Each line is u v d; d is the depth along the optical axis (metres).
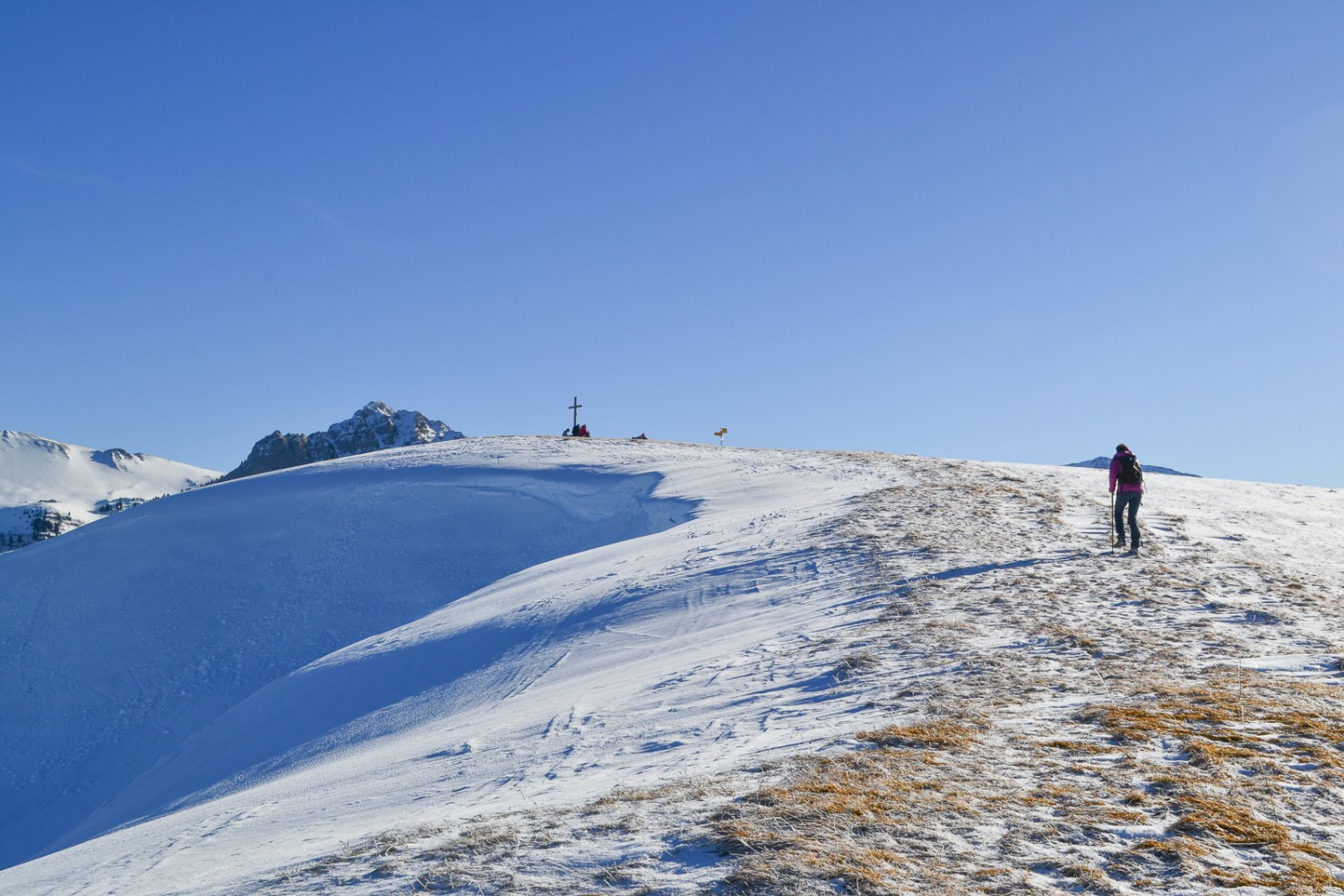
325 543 41.16
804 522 27.89
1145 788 7.23
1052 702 10.36
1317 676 11.67
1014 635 14.34
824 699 11.66
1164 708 9.63
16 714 30.45
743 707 11.97
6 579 41.44
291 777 15.95
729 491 38.94
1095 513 28.03
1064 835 6.27
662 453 49.81
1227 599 17.20
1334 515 32.81
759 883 5.54
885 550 22.17
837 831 6.35
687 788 7.87
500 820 7.69
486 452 52.59
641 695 13.76
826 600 18.70
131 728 29.02
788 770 8.05
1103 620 15.44
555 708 14.16
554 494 44.22
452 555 39.38
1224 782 7.30
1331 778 7.43
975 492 31.34
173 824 13.67
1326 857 5.97
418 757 13.12
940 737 8.82
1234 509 32.38
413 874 6.50
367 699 21.30
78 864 11.77
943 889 5.42
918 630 14.87
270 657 32.47
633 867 6.05
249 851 9.52
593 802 7.82
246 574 38.97
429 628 25.56
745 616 18.97
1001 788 7.29
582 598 23.38
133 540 43.59
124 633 35.09
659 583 22.92
